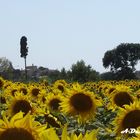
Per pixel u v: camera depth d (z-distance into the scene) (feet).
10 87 71.15
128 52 447.42
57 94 52.29
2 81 86.99
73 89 40.19
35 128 15.33
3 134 15.17
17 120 15.53
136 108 29.14
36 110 36.96
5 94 63.05
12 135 15.17
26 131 15.30
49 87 93.86
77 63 258.78
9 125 15.42
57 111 45.70
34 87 66.49
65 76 252.01
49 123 31.60
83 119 38.58
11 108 37.63
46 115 32.73
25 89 68.64
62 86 86.43
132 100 44.70
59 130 28.04
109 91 62.95
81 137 10.87
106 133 28.99
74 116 39.34
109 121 43.78
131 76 426.92
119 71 437.99
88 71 256.73
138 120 28.78
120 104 44.50
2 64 303.07
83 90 40.06
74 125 37.86
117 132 28.96
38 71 341.00
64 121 38.70
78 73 255.29
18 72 263.29
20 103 37.32
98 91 96.84
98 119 44.62
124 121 28.81
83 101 39.52
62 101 40.16
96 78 259.80
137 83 127.24
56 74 256.93
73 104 39.55
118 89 44.75
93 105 39.55
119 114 29.19
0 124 15.43
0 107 45.78
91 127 37.45
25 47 268.82
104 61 455.63
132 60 447.01
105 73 418.10
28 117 15.58
